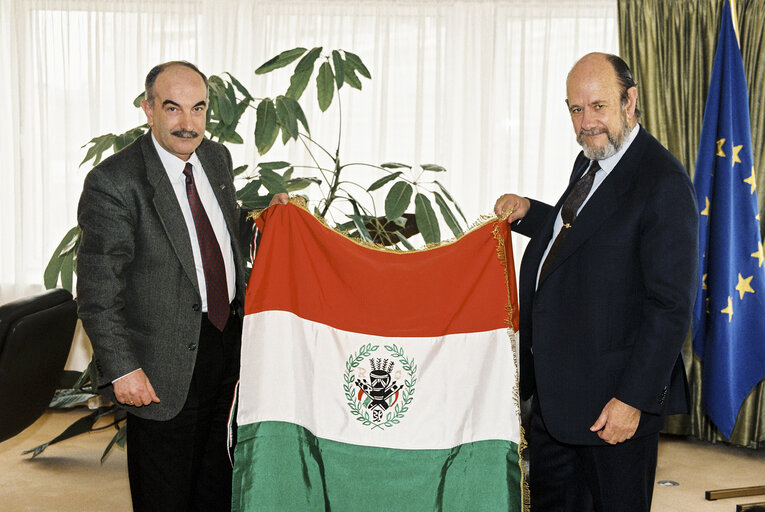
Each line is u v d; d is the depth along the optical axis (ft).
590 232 6.45
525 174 14.43
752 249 10.26
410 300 7.14
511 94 14.34
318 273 7.16
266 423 6.91
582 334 6.48
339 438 6.98
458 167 14.62
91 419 11.56
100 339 6.55
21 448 12.65
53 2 14.56
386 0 14.35
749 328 10.18
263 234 7.15
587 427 6.46
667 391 6.43
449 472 6.93
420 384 7.04
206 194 7.44
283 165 11.21
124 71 14.65
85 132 14.76
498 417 6.97
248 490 6.84
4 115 14.75
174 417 6.94
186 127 6.88
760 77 12.74
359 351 7.07
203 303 7.13
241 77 14.70
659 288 6.10
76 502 10.33
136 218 6.83
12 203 14.92
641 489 6.51
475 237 7.23
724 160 10.30
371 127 14.52
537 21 14.24
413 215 12.32
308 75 10.81
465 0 14.35
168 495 7.05
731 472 11.91
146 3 14.55
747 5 12.78
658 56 13.25
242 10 14.65
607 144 6.54
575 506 7.45
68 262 9.92
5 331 7.28
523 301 7.35
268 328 6.98
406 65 14.52
